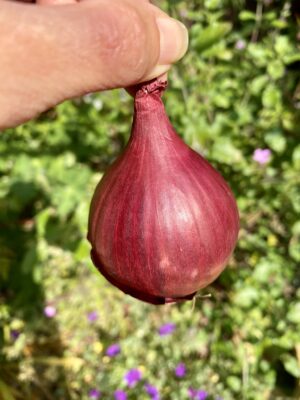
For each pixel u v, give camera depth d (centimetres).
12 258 26
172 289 10
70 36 8
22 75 9
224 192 10
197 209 9
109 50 9
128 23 9
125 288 10
